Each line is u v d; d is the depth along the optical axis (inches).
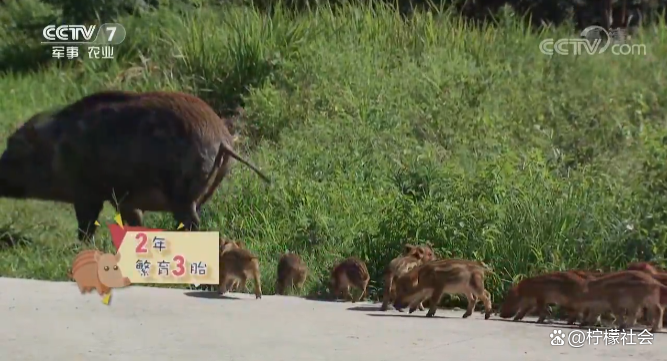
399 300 416.2
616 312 380.2
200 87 854.5
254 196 612.7
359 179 644.1
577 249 477.4
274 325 375.2
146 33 948.6
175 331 358.9
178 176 566.3
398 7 978.7
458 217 497.7
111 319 381.4
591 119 747.4
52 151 588.7
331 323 382.3
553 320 406.3
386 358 315.9
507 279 468.1
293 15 973.2
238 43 866.8
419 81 824.9
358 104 787.4
